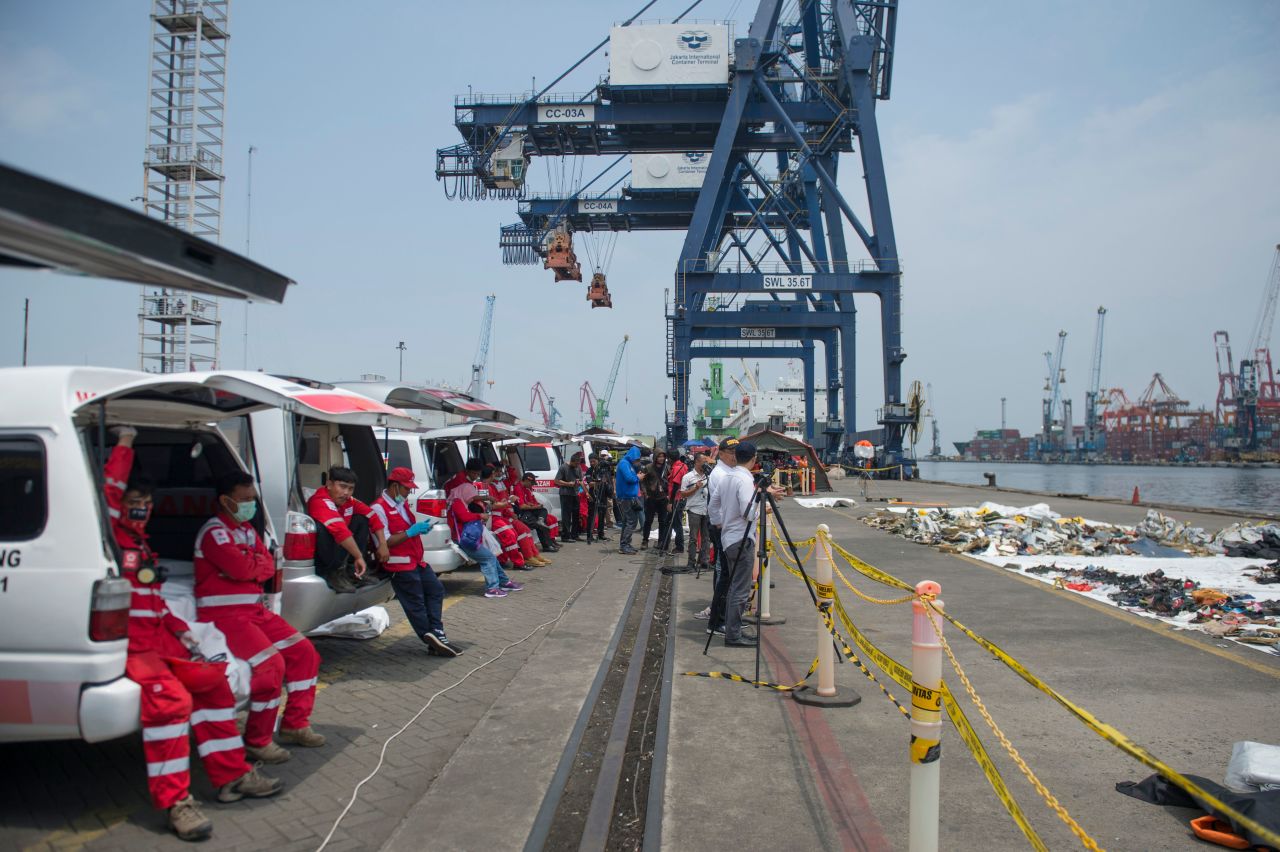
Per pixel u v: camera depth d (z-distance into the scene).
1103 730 2.62
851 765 4.81
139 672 3.93
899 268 39.28
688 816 4.16
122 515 4.10
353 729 5.56
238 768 4.33
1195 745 4.98
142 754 5.03
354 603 6.75
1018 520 15.79
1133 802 4.23
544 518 15.49
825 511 24.58
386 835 4.02
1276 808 3.75
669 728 5.45
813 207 50.50
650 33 39.38
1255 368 151.25
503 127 40.25
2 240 2.16
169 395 4.87
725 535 7.81
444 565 9.80
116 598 3.90
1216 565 11.54
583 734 5.59
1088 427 192.75
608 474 18.75
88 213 2.21
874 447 45.22
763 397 76.69
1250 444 152.00
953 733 5.28
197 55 33.06
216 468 5.67
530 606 10.10
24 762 4.89
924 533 15.70
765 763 4.85
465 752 5.08
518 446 16.92
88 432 4.19
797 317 48.47
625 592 11.06
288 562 6.14
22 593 3.89
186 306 32.34
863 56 38.91
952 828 3.97
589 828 4.12
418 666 7.23
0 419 4.07
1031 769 4.68
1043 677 6.46
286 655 5.06
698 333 53.06
